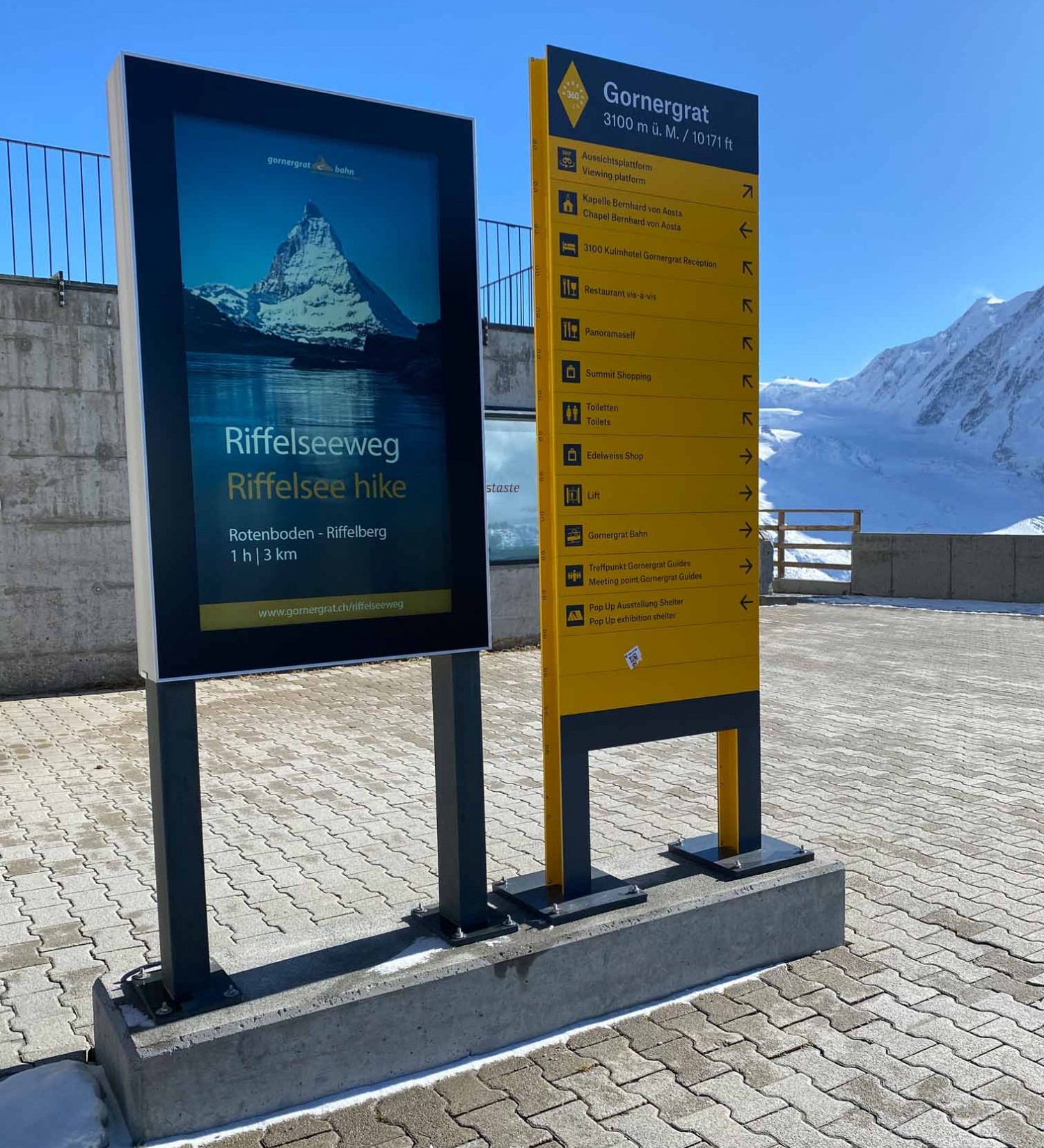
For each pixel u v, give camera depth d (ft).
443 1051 9.27
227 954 9.59
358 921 10.39
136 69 8.27
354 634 9.52
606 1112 8.61
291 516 9.15
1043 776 19.62
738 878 11.46
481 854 10.08
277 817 17.02
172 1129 8.08
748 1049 9.62
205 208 8.65
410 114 9.68
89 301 28.30
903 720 24.86
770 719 25.05
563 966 9.90
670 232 11.50
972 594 52.85
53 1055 9.61
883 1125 8.45
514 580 36.11
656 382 11.46
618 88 11.05
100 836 16.15
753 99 12.10
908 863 14.71
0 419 27.37
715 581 11.96
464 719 9.96
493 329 34.94
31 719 25.05
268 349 9.00
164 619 8.52
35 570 28.04
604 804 17.80
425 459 9.88
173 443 8.55
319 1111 8.54
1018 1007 10.42
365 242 9.50
